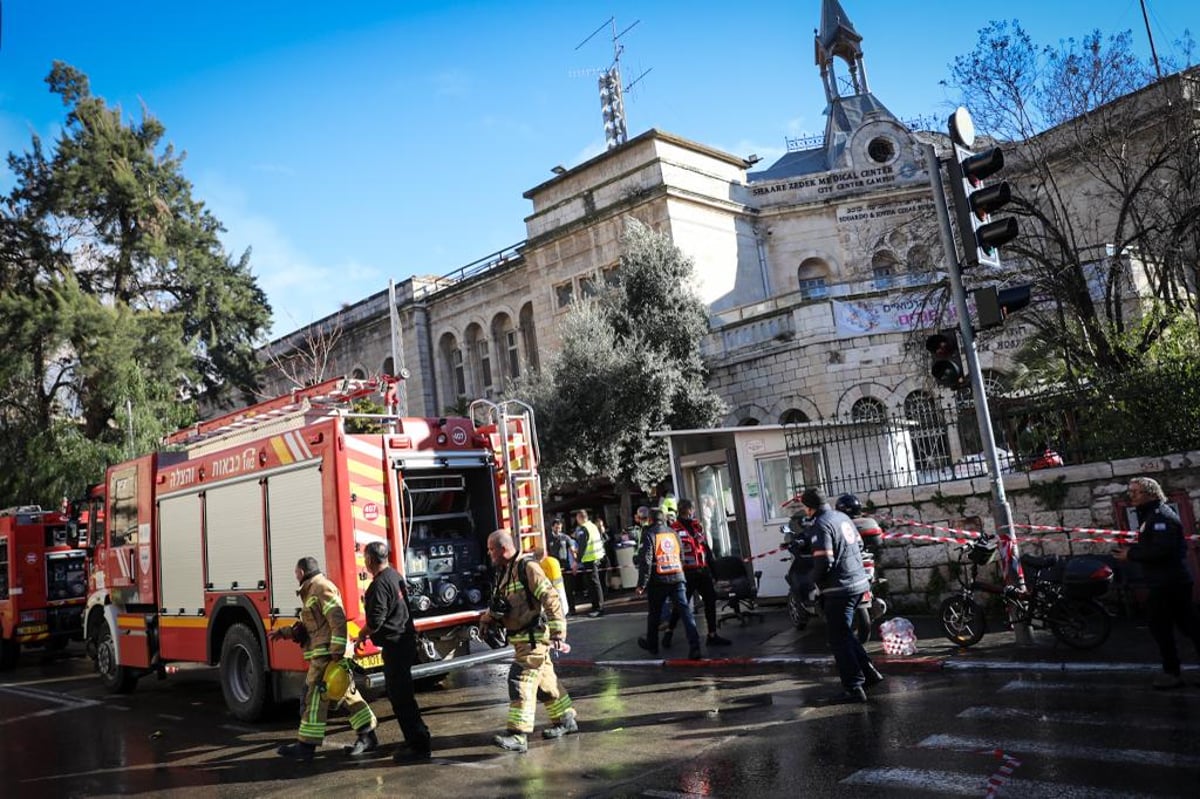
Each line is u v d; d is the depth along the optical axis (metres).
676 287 23.72
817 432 13.56
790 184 30.23
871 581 9.84
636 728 7.32
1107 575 8.18
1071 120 15.64
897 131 30.38
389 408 9.88
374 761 7.14
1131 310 16.78
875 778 5.43
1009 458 11.32
